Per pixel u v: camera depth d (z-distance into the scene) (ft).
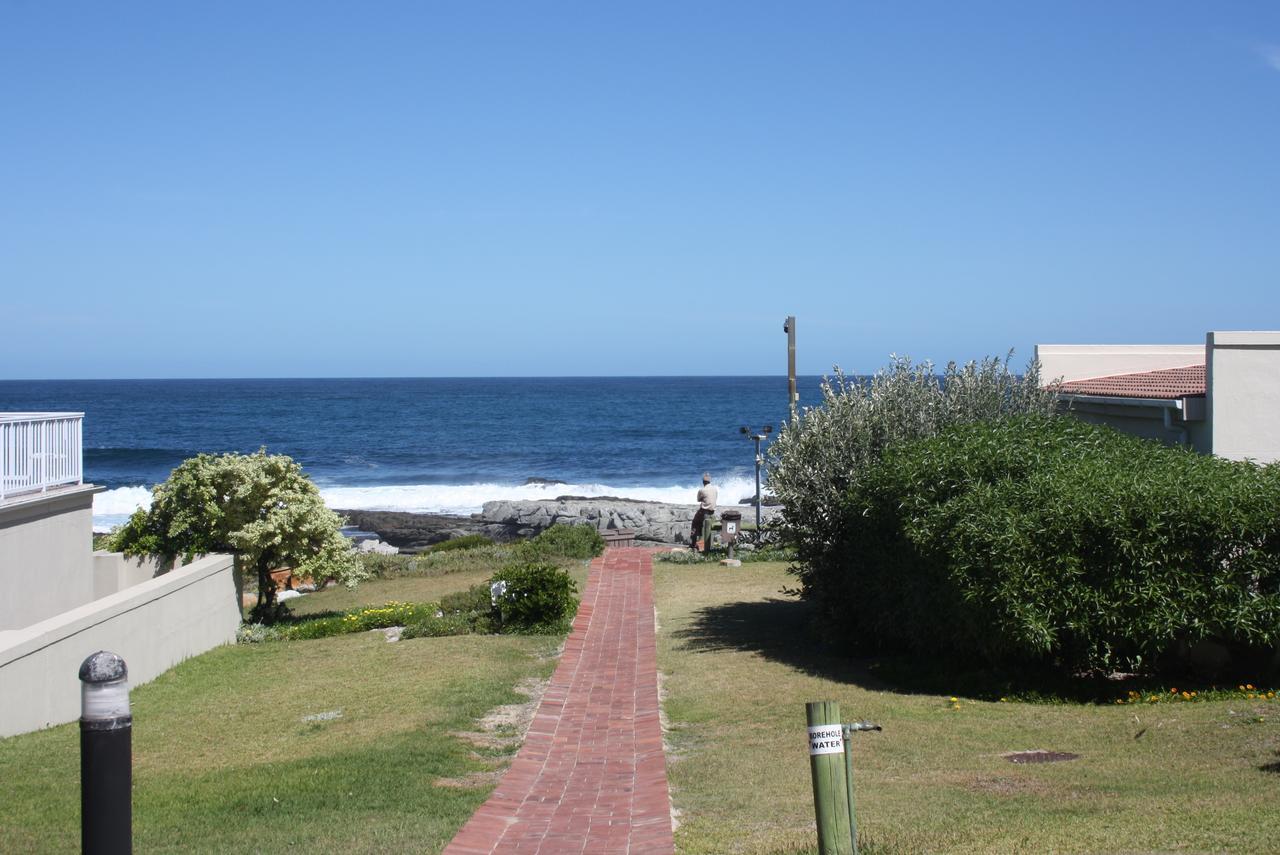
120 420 295.07
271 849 20.72
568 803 24.48
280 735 32.40
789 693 36.11
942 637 36.27
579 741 30.89
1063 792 22.54
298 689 39.22
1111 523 30.99
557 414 320.50
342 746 30.42
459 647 45.80
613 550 77.87
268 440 242.78
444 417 309.01
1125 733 27.89
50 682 34.45
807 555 45.50
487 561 73.56
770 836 20.54
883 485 38.99
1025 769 24.86
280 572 69.15
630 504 114.32
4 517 40.98
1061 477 33.83
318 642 49.83
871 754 27.32
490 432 261.44
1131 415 50.26
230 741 31.86
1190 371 54.54
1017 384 47.42
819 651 43.98
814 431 45.85
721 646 45.65
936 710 32.24
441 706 34.99
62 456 46.62
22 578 42.29
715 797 24.47
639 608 54.90
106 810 13.65
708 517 77.10
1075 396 54.08
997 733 28.84
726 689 37.24
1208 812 19.83
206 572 48.88
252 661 45.44
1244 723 27.68
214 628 49.80
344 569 57.57
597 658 43.29
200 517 54.65
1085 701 32.65
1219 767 23.97
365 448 226.58
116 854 13.66
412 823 22.70
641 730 31.91
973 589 32.60
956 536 33.27
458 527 112.06
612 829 22.31
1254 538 30.96
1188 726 27.89
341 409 344.08
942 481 36.06
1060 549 31.86
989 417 45.09
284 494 55.88
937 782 24.17
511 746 30.30
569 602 51.88
